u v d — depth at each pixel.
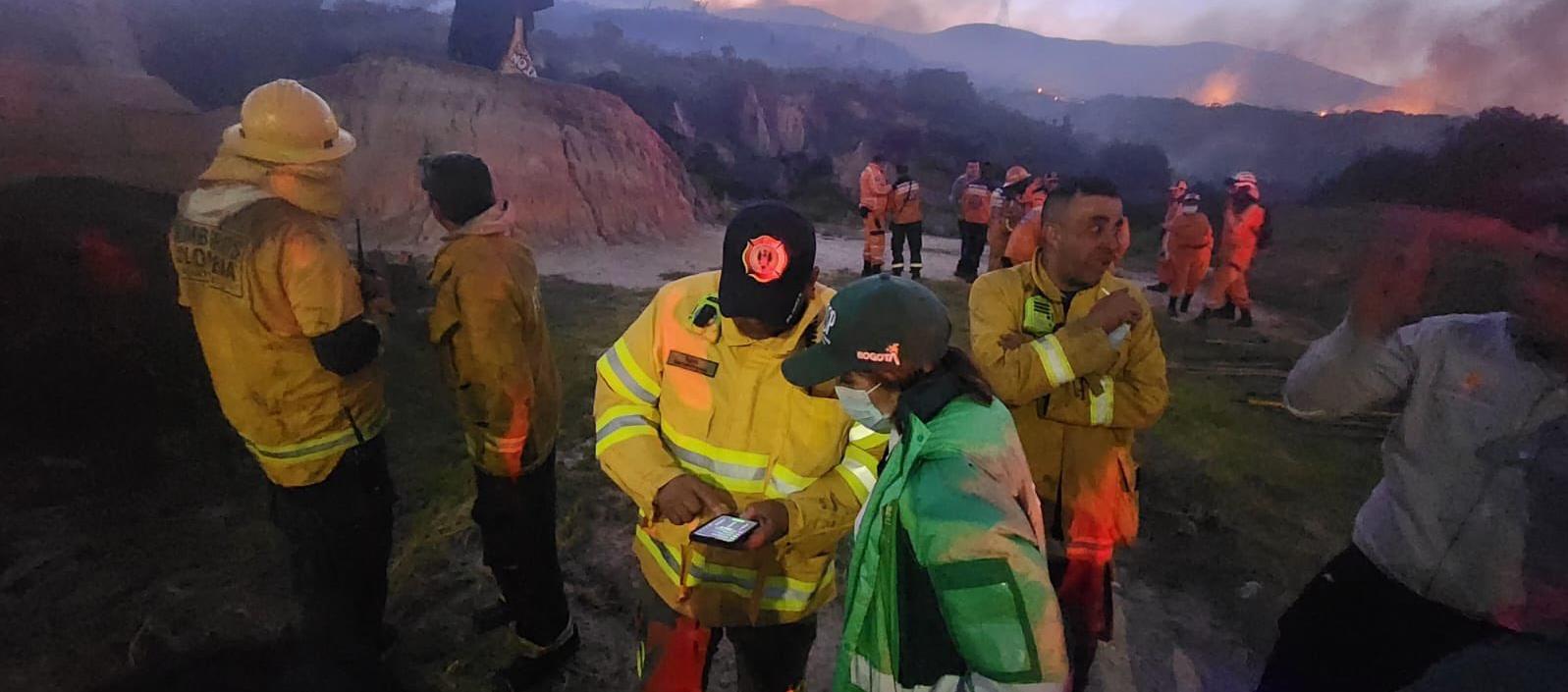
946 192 27.75
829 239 18.00
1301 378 2.29
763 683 2.52
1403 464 2.12
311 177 2.40
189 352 5.29
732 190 22.59
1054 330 2.60
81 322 5.05
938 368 1.71
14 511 4.03
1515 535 1.92
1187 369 8.45
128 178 7.59
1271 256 14.15
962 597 1.48
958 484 1.53
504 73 13.95
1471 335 2.02
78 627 3.39
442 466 4.94
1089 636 2.78
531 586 3.17
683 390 2.18
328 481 2.65
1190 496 5.48
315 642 2.89
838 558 4.48
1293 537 4.98
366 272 2.67
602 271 11.46
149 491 4.36
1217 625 4.12
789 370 1.77
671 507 2.09
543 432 2.99
